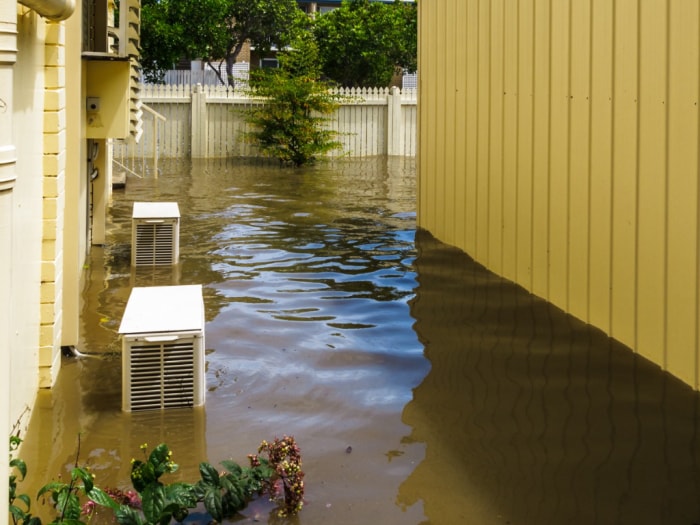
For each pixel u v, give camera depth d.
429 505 3.46
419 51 10.59
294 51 21.83
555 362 5.30
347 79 28.39
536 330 6.00
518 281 7.38
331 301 6.84
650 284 5.23
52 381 4.80
